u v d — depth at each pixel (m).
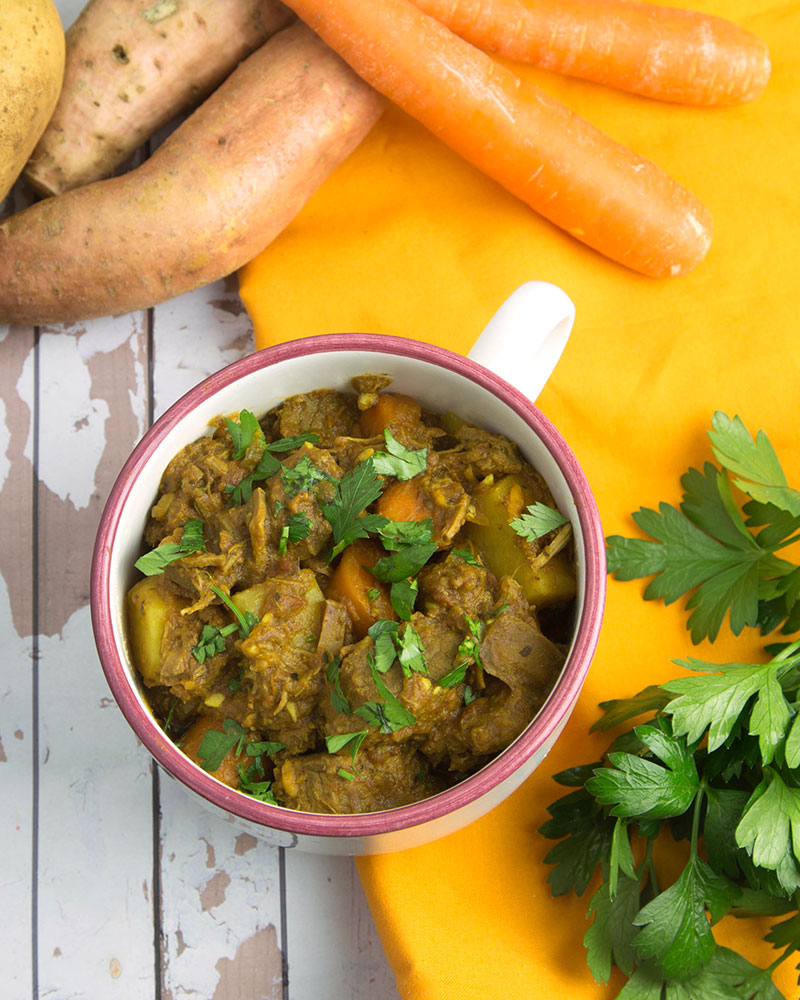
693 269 0.66
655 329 0.66
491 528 0.56
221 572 0.55
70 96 0.65
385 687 0.53
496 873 0.61
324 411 0.57
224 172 0.64
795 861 0.57
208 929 0.63
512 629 0.54
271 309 0.66
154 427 0.55
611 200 0.65
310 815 0.52
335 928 0.63
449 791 0.52
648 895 0.60
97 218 0.63
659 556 0.63
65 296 0.65
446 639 0.54
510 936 0.60
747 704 0.59
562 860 0.60
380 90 0.65
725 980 0.58
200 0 0.65
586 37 0.67
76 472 0.66
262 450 0.56
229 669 0.55
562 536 0.55
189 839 0.64
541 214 0.67
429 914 0.60
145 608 0.55
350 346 0.55
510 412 0.55
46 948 0.63
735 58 0.66
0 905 0.63
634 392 0.65
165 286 0.65
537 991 0.60
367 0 0.63
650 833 0.59
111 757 0.64
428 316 0.66
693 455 0.65
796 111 0.68
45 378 0.67
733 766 0.59
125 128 0.66
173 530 0.55
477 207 0.67
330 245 0.67
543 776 0.62
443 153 0.68
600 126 0.68
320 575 0.55
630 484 0.65
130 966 0.63
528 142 0.65
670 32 0.66
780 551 0.64
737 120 0.68
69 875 0.64
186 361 0.67
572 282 0.67
